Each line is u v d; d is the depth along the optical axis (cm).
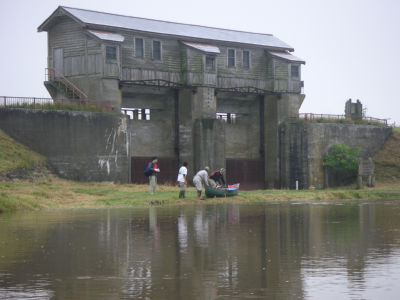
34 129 5050
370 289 1312
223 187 4384
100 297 1248
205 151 6169
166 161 6284
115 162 5422
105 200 3878
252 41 6944
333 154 6806
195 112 6303
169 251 1808
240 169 6825
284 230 2353
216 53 6356
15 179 4647
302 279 1410
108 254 1755
